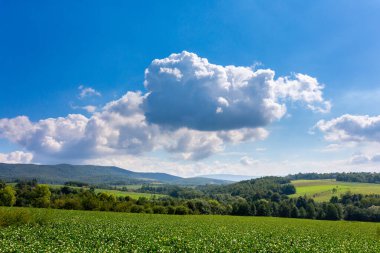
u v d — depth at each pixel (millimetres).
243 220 90062
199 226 59625
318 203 165750
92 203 114312
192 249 30703
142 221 66875
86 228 44531
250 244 35750
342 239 46875
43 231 38750
